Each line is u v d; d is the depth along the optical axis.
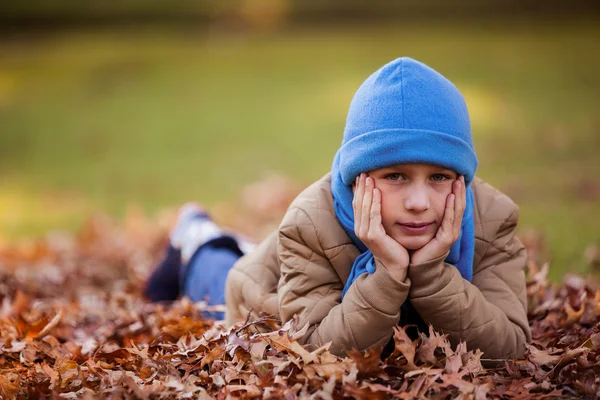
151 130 11.81
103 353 2.51
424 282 2.18
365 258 2.25
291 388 2.07
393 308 2.15
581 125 10.37
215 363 2.28
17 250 5.48
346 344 2.19
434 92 2.17
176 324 2.77
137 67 17.11
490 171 7.92
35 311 3.39
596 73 14.27
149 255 5.26
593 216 5.66
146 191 8.20
